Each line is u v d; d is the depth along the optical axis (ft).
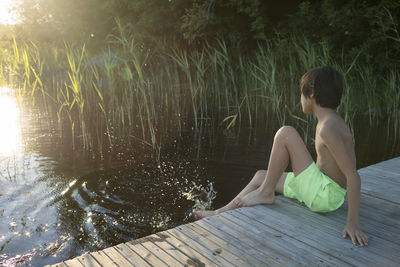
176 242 6.64
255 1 29.19
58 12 53.06
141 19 38.32
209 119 21.70
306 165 7.63
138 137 17.69
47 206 10.22
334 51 27.48
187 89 30.27
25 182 11.89
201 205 10.34
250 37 34.96
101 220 9.47
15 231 8.87
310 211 7.94
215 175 12.62
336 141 6.55
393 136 17.49
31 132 18.30
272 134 17.97
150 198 10.78
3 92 29.68
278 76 25.90
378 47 24.91
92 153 15.07
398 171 10.55
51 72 33.37
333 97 6.80
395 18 23.84
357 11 24.58
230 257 6.15
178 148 15.88
